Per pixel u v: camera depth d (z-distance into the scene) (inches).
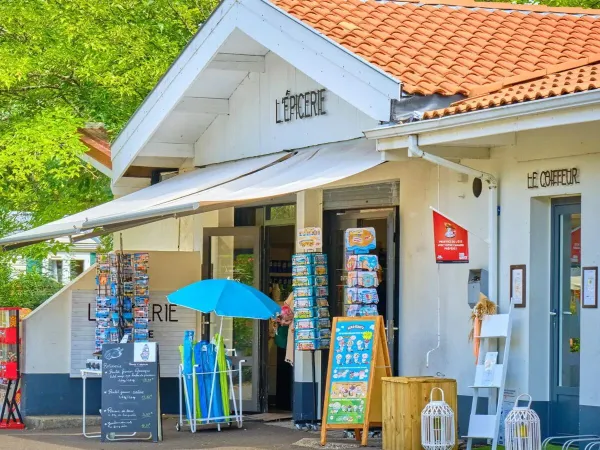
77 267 1852.9
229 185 736.3
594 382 583.8
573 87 527.2
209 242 906.1
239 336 886.4
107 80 1071.6
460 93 641.6
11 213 1232.2
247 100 851.4
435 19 799.7
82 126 1044.5
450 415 605.9
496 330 620.4
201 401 777.6
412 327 714.8
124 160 933.2
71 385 885.2
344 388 677.3
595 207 587.8
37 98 1143.6
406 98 631.8
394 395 626.5
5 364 858.1
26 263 1615.4
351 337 681.0
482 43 757.3
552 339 625.3
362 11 787.4
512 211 635.5
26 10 1113.4
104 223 741.9
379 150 635.5
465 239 637.9
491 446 634.8
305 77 782.5
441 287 690.2
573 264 619.8
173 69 849.5
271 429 778.2
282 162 768.9
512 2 1133.7
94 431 810.8
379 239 762.2
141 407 725.3
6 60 1052.5
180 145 930.1
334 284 787.4
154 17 1155.3
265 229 888.3
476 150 642.2
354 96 663.8
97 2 1116.5
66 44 1108.5
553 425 623.5
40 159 986.7
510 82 647.8
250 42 795.4
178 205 658.2
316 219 796.6
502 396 604.7
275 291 897.5
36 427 848.9
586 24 844.0
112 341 861.2
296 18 714.2
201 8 1184.8
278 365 921.5
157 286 904.3
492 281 641.0
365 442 667.4
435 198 697.6
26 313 967.0
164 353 901.8
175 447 691.4
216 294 740.0
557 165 609.6
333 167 688.4
